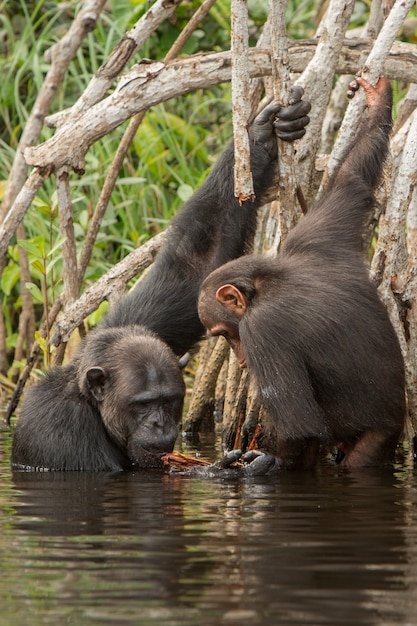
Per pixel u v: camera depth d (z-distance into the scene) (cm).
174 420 1700
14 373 2716
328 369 1544
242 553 999
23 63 3117
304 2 3081
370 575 919
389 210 1744
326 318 1543
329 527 1118
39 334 2127
